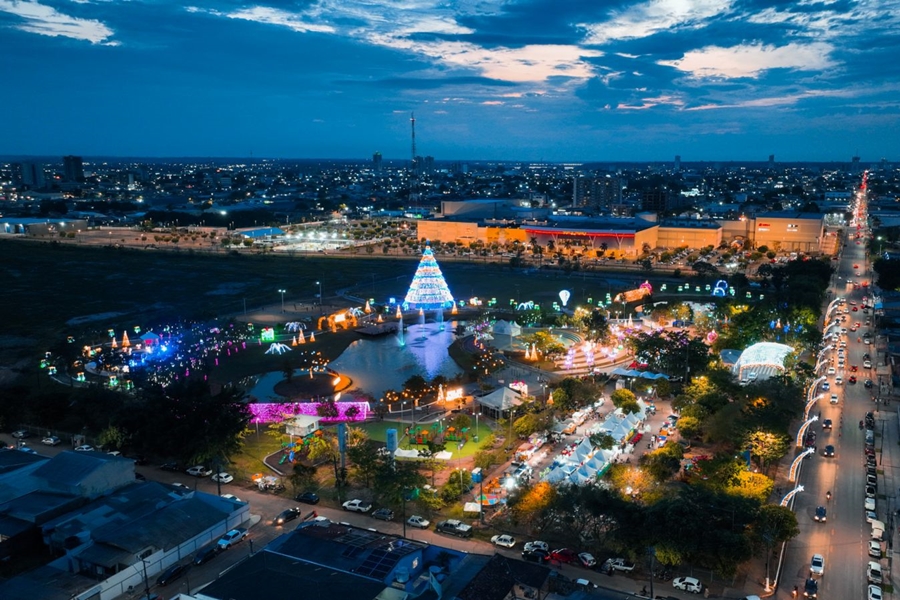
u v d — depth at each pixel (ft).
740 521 346.13
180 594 303.48
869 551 366.22
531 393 618.44
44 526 380.78
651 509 354.54
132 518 387.55
